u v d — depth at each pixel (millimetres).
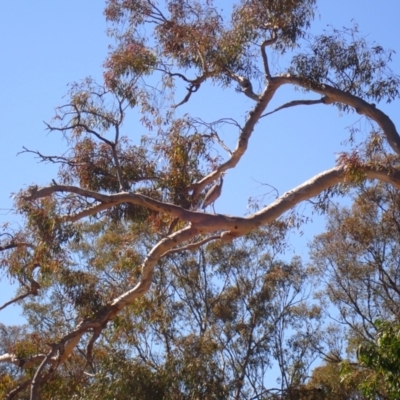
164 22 15711
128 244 19453
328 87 14391
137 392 16203
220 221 12891
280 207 13211
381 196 25391
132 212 14578
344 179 13391
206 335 21719
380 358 11586
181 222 14547
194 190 14898
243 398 24734
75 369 16234
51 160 14703
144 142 15359
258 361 25531
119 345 17359
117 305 13695
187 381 17906
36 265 13594
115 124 14992
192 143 14969
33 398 12438
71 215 13344
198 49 15297
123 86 15203
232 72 15148
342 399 24453
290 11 14875
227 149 14789
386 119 13945
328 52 14547
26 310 21531
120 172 14297
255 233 24859
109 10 15750
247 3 15070
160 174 15195
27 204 13078
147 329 20297
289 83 14594
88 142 15008
